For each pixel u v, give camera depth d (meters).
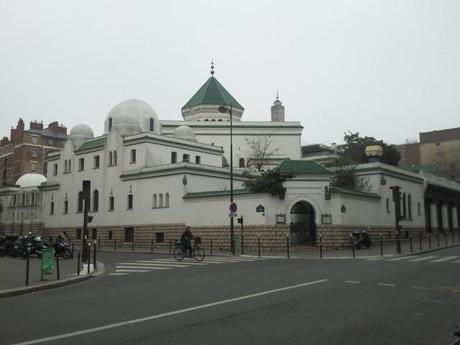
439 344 7.08
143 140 45.12
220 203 37.00
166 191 41.75
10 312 10.08
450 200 61.47
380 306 10.11
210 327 8.16
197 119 65.38
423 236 50.47
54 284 14.81
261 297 11.37
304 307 9.99
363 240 35.28
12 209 61.94
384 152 62.00
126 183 45.66
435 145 95.56
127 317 9.15
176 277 16.50
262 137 63.28
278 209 34.06
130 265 22.23
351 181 43.22
